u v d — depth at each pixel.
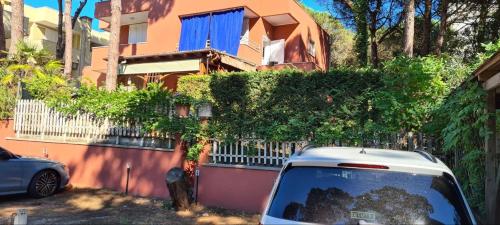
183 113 9.60
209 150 9.43
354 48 27.78
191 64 17.59
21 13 15.23
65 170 10.45
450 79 9.16
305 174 3.59
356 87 8.72
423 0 22.80
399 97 8.11
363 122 8.55
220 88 10.39
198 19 21.70
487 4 21.22
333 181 3.49
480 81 5.76
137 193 10.11
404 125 8.17
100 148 10.87
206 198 9.21
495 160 5.48
